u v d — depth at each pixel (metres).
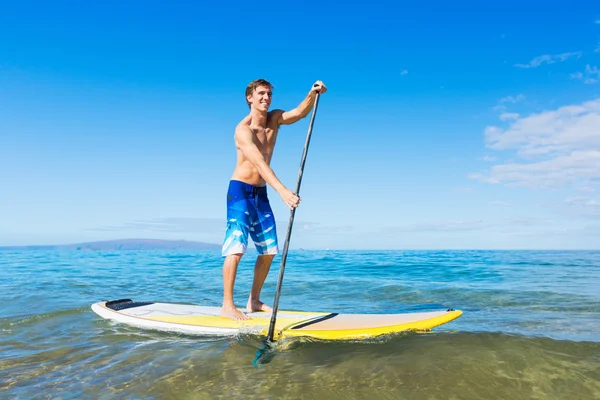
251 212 3.89
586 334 3.35
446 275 9.56
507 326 3.73
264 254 4.00
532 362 2.63
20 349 3.18
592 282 7.61
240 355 2.89
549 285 7.12
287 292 6.59
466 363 2.62
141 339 3.42
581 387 2.29
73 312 4.55
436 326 3.52
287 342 3.17
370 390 2.26
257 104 3.82
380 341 3.16
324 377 2.45
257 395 2.22
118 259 19.34
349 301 5.66
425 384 2.33
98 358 2.91
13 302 5.35
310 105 3.88
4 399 2.22
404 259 17.97
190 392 2.27
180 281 8.29
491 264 13.73
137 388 2.34
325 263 14.80
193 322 3.68
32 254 27.50
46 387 2.39
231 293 3.83
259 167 3.51
